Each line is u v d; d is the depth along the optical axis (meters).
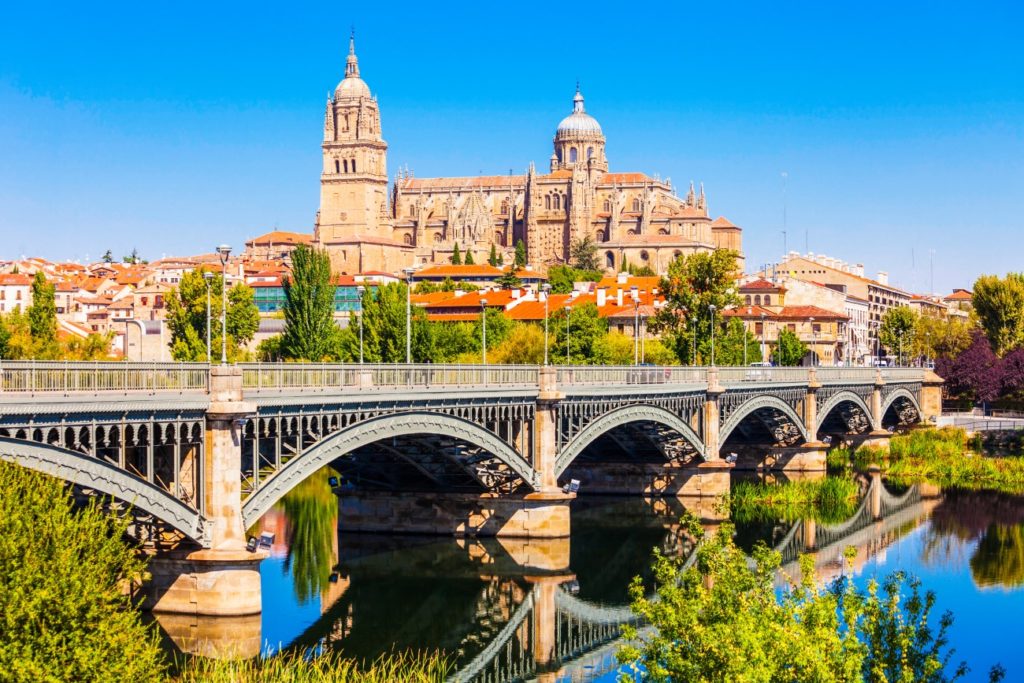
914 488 129.50
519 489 89.69
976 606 74.50
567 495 88.56
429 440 80.50
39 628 38.84
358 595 74.94
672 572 43.16
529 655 63.97
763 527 101.88
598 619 71.12
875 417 162.12
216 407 57.47
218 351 141.62
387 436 69.81
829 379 148.50
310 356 163.25
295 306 164.50
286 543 90.25
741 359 180.75
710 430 115.19
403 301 147.25
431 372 76.25
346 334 160.25
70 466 48.84
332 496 115.75
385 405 69.62
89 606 40.09
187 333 141.75
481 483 89.38
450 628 68.56
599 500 114.62
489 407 81.31
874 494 124.25
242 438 60.38
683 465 115.50
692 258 173.00
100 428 54.06
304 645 62.91
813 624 39.50
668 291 174.25
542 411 87.81
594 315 168.62
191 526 57.06
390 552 87.06
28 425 46.88
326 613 70.44
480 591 76.81
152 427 53.75
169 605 58.53
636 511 108.38
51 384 49.72
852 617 40.72
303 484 124.94
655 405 105.12
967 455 153.75
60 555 40.25
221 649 57.06
